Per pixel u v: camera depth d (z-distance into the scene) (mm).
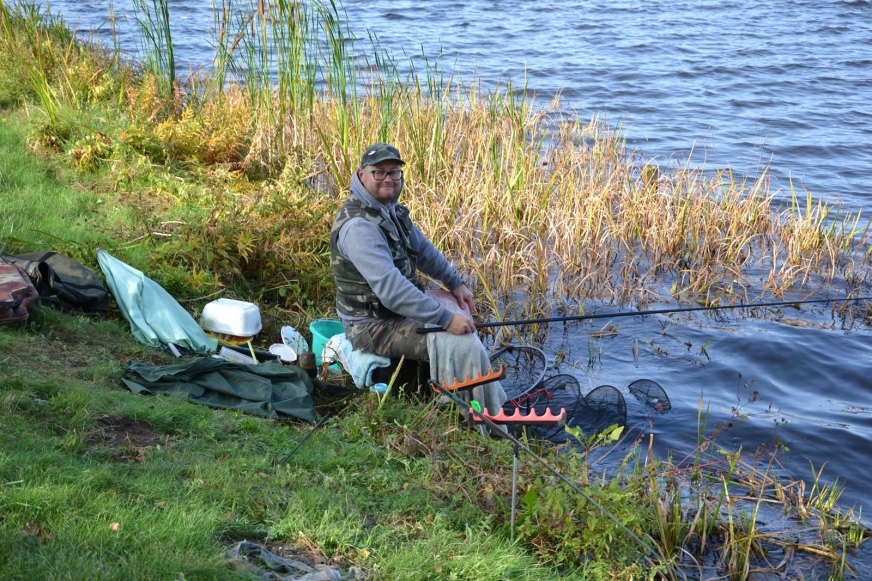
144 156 8336
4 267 5156
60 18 13352
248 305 5965
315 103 10133
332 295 6797
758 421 5664
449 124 10234
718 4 27156
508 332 6879
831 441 5445
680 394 6039
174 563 2996
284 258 6738
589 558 3969
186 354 5395
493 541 3795
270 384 4969
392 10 25125
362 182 5152
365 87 10953
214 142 9039
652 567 3904
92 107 9625
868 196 10789
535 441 5066
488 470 4453
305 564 3324
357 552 3477
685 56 19781
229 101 10617
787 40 21797
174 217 7305
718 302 7703
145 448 3936
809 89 16969
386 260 5059
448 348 5082
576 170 10125
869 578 4164
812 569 4211
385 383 5312
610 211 9062
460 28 22844
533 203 8883
